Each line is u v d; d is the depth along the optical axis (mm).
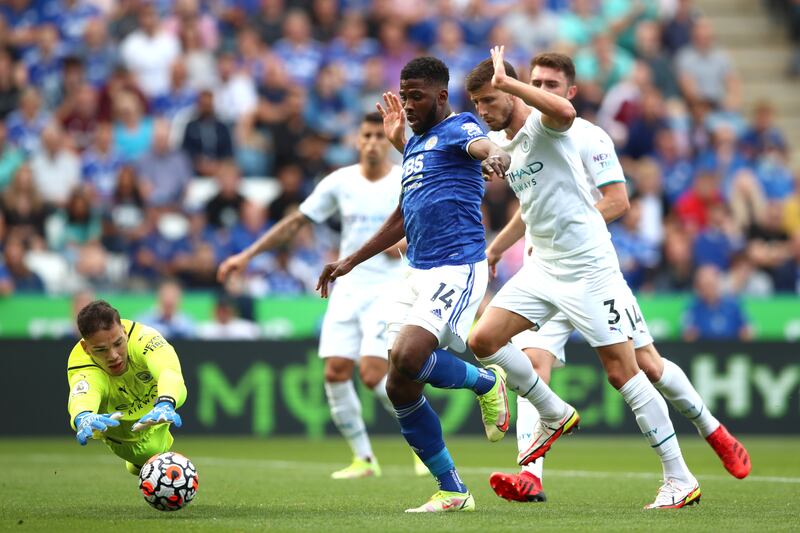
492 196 55250
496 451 42125
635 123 62594
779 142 66938
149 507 23219
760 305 52594
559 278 23328
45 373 47375
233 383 47656
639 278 55000
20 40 63719
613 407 49062
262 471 33531
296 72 64312
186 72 62844
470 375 22219
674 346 49406
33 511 22547
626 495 26188
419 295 21562
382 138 32875
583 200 23109
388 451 42344
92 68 63188
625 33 71812
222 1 67812
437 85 21828
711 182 59500
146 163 56969
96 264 51062
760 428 49906
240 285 51125
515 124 23359
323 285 23562
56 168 57094
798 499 24953
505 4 71250
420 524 19656
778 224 60625
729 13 80875
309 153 58938
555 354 25953
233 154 59156
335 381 32594
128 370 22000
